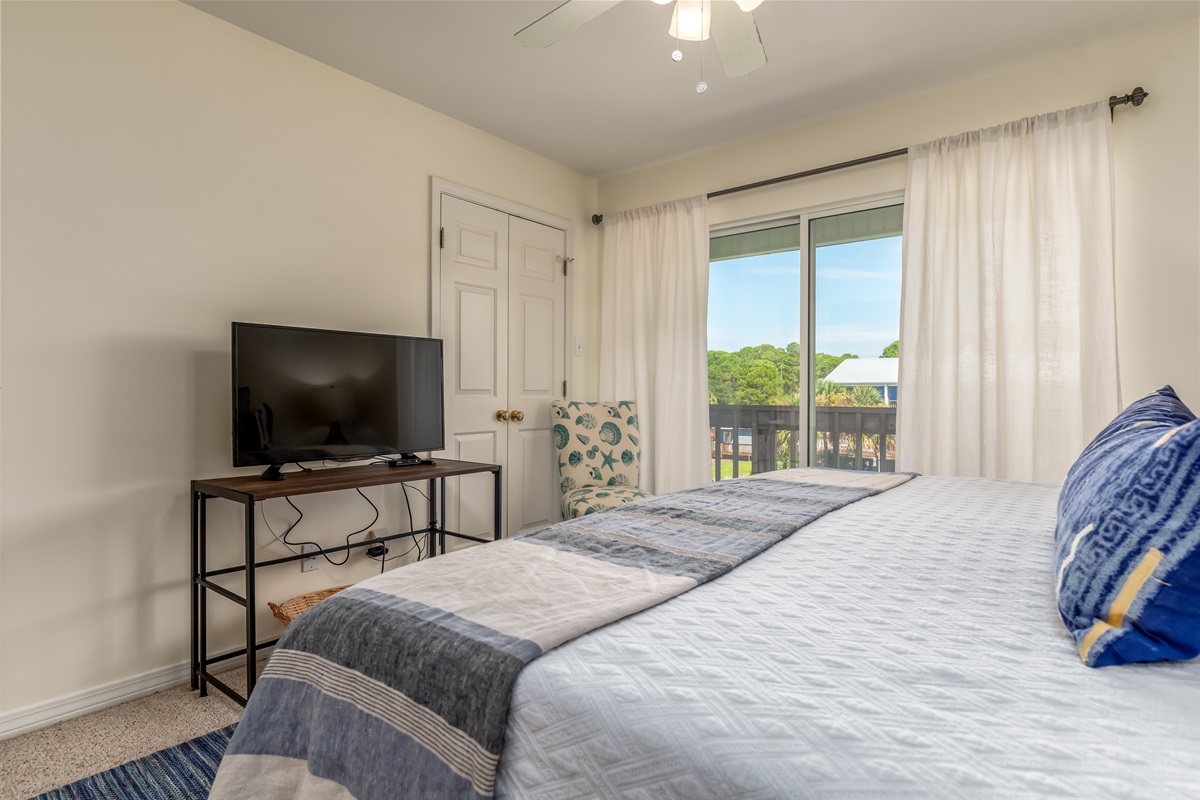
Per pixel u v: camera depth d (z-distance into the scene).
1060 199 2.46
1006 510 1.60
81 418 1.92
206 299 2.21
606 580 1.02
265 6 2.18
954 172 2.72
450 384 3.11
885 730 0.59
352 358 2.44
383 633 0.89
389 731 0.83
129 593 2.01
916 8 2.21
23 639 1.80
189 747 1.72
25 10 1.80
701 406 3.48
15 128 1.79
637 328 3.71
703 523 1.43
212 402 2.21
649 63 2.60
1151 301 2.32
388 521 2.83
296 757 0.94
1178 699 0.63
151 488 2.06
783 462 3.36
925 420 2.74
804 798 0.54
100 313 1.96
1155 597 0.71
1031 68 2.58
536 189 3.60
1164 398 1.33
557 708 0.70
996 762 0.54
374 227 2.76
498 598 0.95
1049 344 2.46
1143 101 2.34
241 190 2.31
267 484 2.04
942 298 2.72
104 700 1.95
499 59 2.56
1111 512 0.79
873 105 2.97
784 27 2.33
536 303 3.61
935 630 0.82
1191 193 2.26
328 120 2.59
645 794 0.62
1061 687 0.66
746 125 3.20
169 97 2.11
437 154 3.04
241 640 2.30
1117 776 0.51
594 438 3.53
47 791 1.53
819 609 0.90
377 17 2.26
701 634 0.82
